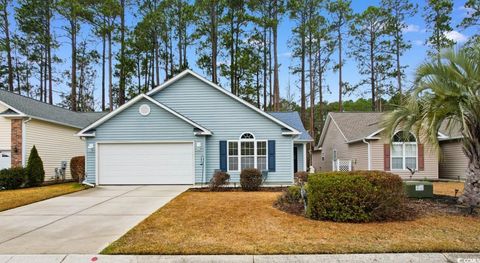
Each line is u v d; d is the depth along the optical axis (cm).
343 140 2284
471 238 571
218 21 3005
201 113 1590
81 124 2169
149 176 1491
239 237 597
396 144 1828
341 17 3158
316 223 703
